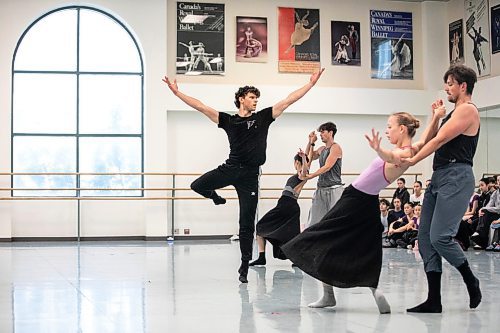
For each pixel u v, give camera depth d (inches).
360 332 153.5
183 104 591.8
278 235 316.8
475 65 590.6
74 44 593.9
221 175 250.4
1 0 575.2
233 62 608.4
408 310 184.5
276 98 603.8
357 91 614.9
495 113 562.6
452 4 624.1
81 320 173.8
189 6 604.1
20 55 587.5
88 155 593.9
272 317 176.7
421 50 637.9
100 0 586.6
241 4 611.5
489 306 194.1
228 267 328.8
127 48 599.8
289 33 616.7
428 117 628.1
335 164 289.3
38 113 589.0
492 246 439.5
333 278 178.9
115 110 597.3
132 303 204.7
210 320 172.6
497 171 559.2
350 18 626.8
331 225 181.5
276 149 607.2
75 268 324.2
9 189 562.6
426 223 185.5
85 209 585.6
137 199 582.2
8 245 524.4
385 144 626.8
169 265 341.1
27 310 191.3
